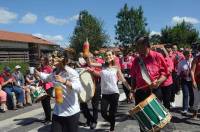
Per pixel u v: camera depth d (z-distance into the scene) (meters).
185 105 4.85
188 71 4.79
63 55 2.62
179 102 5.95
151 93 3.10
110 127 4.03
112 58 3.83
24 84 6.50
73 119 2.59
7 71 6.11
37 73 2.75
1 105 5.78
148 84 3.07
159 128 2.85
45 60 4.33
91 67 4.15
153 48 4.61
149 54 3.09
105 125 4.38
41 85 4.42
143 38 3.08
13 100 5.96
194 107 4.56
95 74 3.93
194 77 4.19
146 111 2.86
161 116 2.86
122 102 6.19
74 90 2.57
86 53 3.26
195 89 4.36
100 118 4.78
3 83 5.98
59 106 2.60
